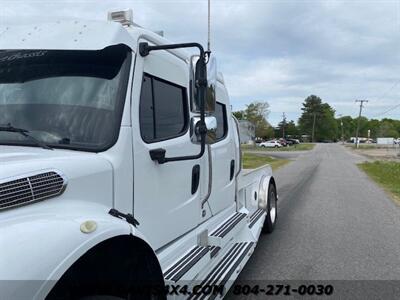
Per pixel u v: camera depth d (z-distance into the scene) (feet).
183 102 13.10
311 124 533.14
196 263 12.42
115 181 9.41
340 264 21.42
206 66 10.87
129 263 9.11
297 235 27.55
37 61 10.41
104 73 10.15
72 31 10.19
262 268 20.65
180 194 12.75
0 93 10.23
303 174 76.48
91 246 7.30
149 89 11.25
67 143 9.37
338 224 31.22
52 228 7.08
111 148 9.48
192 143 13.29
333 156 162.09
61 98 9.92
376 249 24.31
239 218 18.43
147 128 11.03
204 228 14.65
